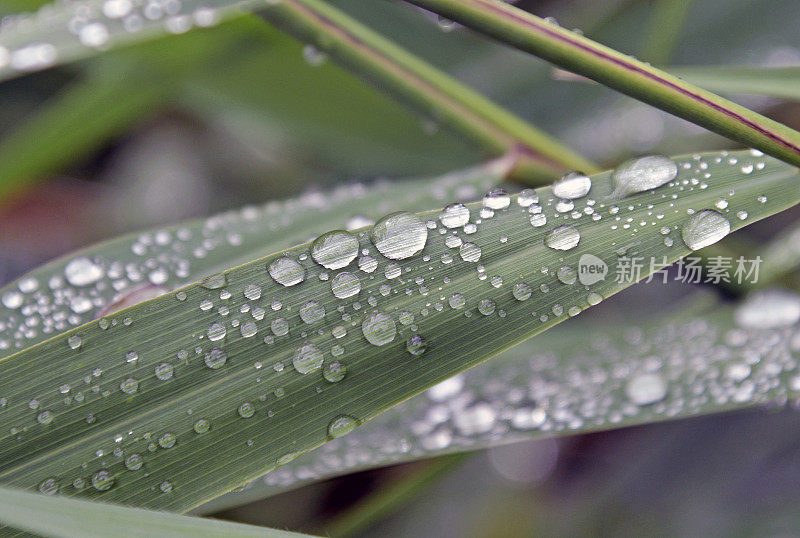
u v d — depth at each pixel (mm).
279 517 454
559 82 513
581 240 342
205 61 447
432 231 344
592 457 486
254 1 376
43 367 336
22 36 379
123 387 336
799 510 408
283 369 336
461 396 381
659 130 494
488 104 387
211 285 340
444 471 400
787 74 367
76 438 335
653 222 343
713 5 468
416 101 388
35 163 489
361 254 343
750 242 464
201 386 336
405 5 489
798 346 378
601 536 432
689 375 377
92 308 363
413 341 337
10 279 548
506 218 345
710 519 415
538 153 387
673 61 469
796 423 437
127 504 333
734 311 391
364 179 544
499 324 338
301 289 340
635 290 501
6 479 333
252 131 581
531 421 374
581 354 387
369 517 394
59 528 321
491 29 347
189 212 591
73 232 582
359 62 386
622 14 474
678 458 453
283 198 586
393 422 377
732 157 348
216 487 334
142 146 622
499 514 462
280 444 334
